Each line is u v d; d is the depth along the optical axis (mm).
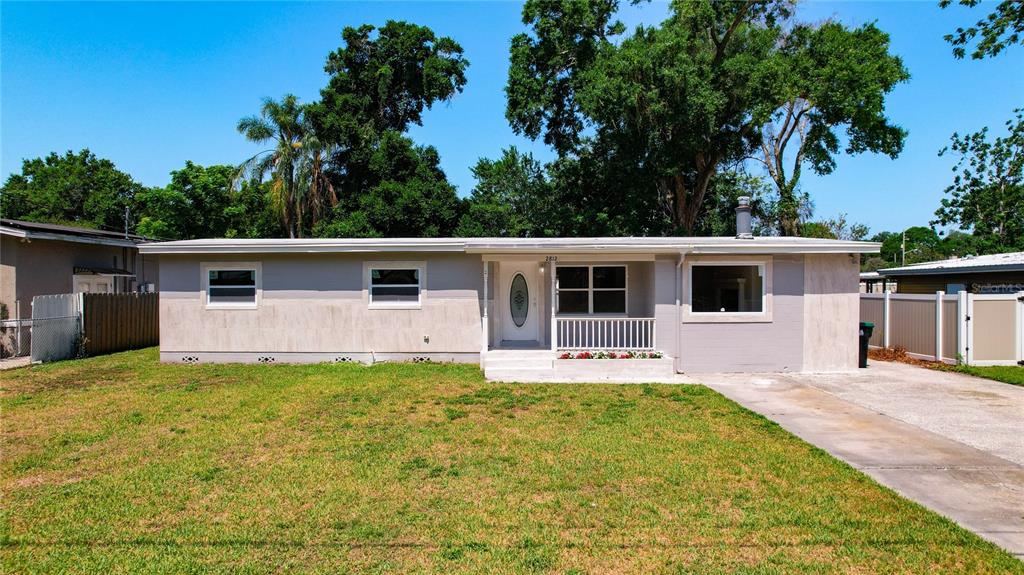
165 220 35312
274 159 28172
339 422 8125
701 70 22969
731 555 4285
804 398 9977
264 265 13977
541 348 13398
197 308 14039
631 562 4188
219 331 14008
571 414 8648
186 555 4293
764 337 12766
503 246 12367
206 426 7898
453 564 4152
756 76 22672
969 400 9789
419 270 13812
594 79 22984
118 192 43469
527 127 27125
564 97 27266
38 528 4746
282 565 4148
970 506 5207
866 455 6703
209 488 5605
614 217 26484
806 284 12766
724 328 12734
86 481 5801
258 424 8016
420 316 13836
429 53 33938
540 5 25516
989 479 5902
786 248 12383
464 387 10750
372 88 32812
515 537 4562
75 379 11656
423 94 34500
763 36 24375
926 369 13383
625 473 5996
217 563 4184
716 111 23062
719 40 25359
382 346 13875
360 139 30188
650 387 10758
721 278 12836
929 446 7059
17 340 15391
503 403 9391
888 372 12883
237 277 14062
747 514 4980
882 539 4504
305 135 29078
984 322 13664
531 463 6316
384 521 4848
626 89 21750
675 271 12750
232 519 4906
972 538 4516
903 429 7867
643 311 13867
